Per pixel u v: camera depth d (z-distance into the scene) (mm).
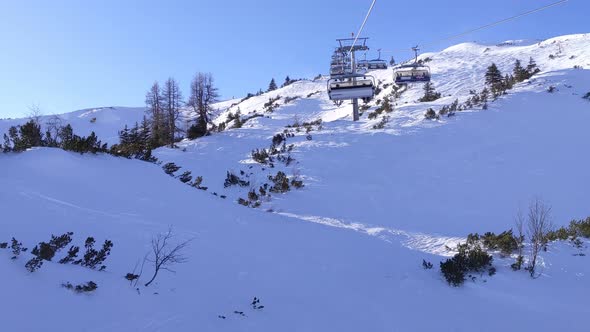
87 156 15977
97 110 87438
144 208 13055
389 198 22281
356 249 14109
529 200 20766
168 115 45031
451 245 15258
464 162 26156
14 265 6816
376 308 9367
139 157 21391
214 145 37531
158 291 7965
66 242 8141
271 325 7758
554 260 12117
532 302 10172
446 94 48719
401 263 12875
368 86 28922
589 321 9250
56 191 11750
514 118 32188
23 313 5891
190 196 16516
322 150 31031
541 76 41500
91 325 6223
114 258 8828
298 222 17547
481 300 10266
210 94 48000
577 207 19594
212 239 11992
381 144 30859
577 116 31188
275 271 10648
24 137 15289
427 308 9641
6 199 9820
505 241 13031
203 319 7359
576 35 71000
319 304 9148
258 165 29547
